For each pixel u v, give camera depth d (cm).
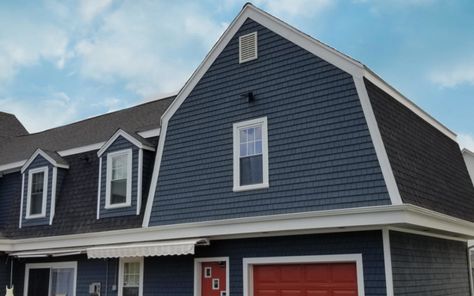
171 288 1216
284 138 1086
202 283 1175
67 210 1490
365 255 955
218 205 1147
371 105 998
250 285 1098
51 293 1474
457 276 1319
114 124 1728
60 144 1788
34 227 1549
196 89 1266
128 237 1278
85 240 1367
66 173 1578
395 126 1080
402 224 916
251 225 1057
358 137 991
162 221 1230
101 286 1352
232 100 1191
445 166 1330
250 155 1134
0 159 1931
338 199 982
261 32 1181
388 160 952
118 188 1386
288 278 1053
